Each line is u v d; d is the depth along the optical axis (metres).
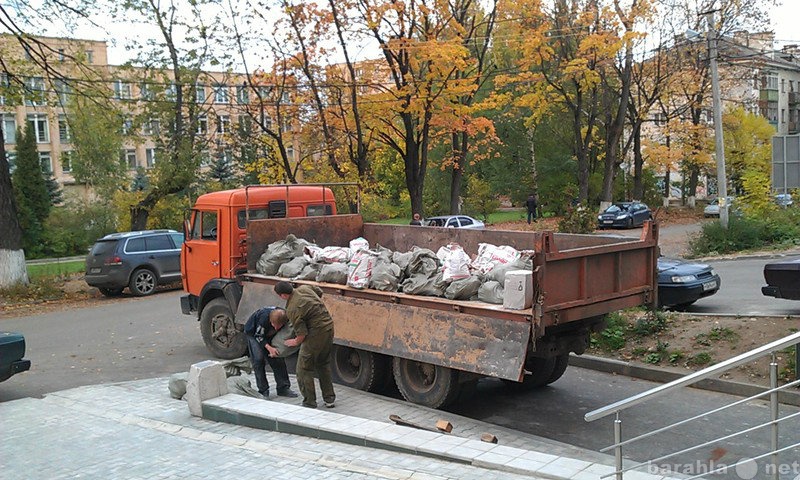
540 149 51.75
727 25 38.31
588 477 5.32
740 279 18.05
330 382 8.45
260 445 6.84
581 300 8.00
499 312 7.72
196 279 12.64
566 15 32.59
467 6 27.70
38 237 50.06
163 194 30.12
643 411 8.75
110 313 18.05
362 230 13.07
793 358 9.36
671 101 50.31
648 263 9.20
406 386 8.86
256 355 8.84
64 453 6.91
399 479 5.68
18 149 51.28
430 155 47.31
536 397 9.60
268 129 27.16
